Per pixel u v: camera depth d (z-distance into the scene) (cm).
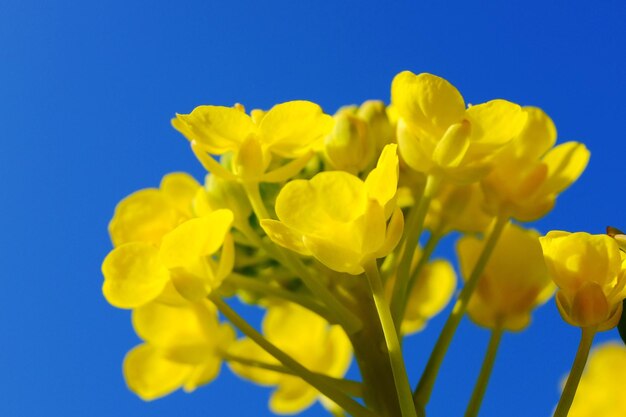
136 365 18
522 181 18
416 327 19
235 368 20
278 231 15
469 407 17
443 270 20
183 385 18
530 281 18
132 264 16
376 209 15
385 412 17
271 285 18
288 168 17
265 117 17
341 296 18
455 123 16
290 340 20
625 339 16
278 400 20
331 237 15
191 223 16
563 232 16
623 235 16
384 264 17
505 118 16
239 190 17
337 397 17
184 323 18
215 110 17
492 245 17
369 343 17
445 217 18
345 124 17
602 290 15
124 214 18
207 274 17
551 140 18
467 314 18
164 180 18
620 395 18
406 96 16
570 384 16
